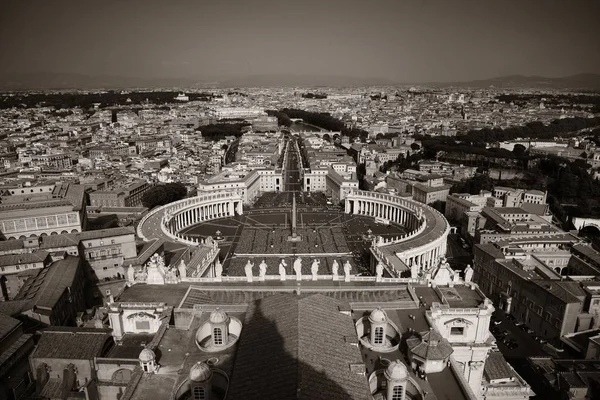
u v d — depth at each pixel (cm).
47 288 14925
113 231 19050
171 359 9856
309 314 9481
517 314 18912
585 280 19162
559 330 16525
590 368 14000
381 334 10194
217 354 9788
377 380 9112
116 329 11869
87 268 18525
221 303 12094
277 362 7906
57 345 11300
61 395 10862
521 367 15012
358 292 13025
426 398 8712
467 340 11731
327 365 7962
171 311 11694
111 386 10956
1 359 11106
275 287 13462
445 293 12688
